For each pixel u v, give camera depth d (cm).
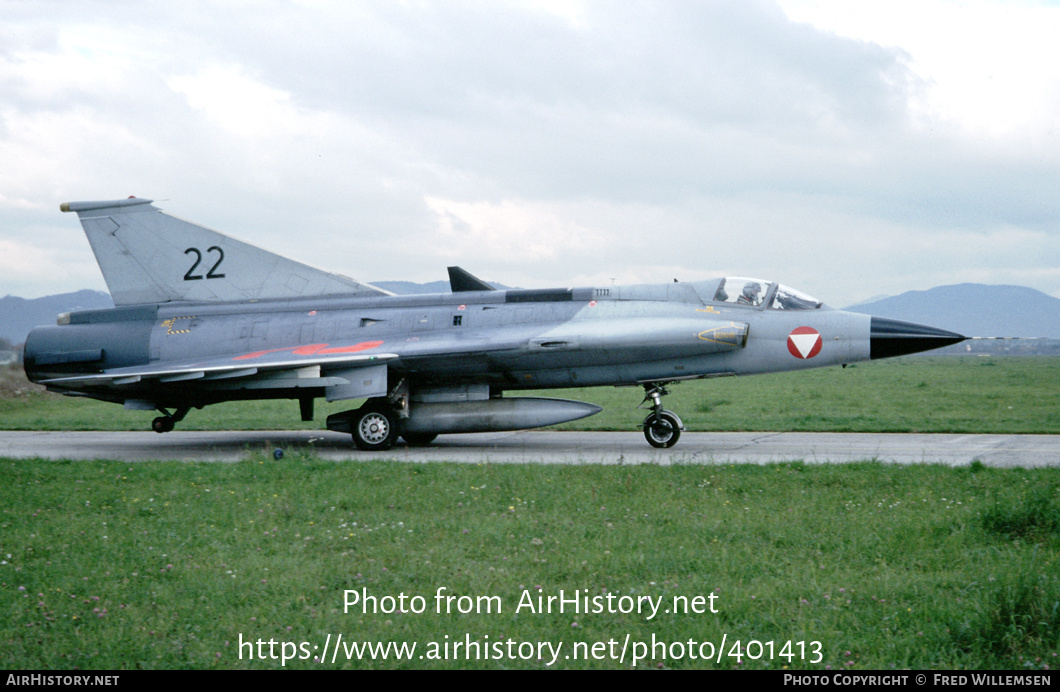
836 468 1188
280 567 755
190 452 1725
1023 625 579
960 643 574
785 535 835
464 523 908
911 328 1658
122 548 827
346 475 1222
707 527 872
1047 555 753
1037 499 880
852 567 743
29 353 1938
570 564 748
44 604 663
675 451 1605
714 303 1717
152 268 1966
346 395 1656
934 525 852
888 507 957
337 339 1809
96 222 1973
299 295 1923
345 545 831
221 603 667
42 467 1338
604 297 1767
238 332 1861
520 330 1717
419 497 1045
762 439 1780
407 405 1744
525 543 824
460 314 1788
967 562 744
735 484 1093
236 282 1945
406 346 1702
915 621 605
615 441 1823
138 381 1703
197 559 790
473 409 1745
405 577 726
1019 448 1554
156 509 1010
